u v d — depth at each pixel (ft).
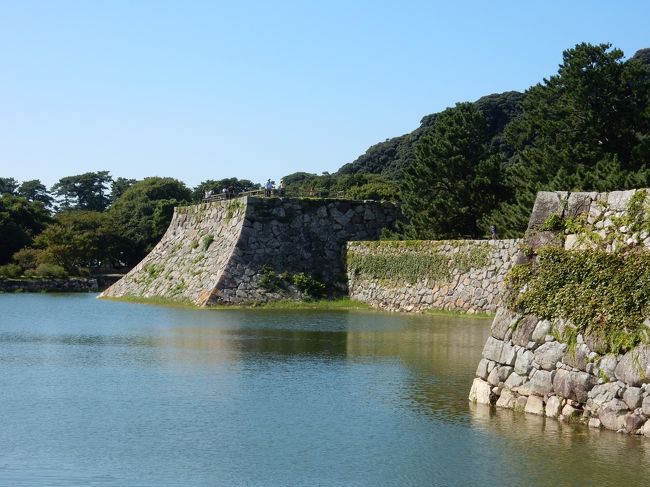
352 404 62.44
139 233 339.77
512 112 326.65
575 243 57.77
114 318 135.95
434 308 141.90
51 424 56.18
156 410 60.29
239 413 59.41
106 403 62.64
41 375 75.20
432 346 94.48
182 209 205.36
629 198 55.72
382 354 87.97
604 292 53.78
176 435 53.42
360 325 119.96
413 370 77.41
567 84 159.84
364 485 43.88
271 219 169.99
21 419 57.57
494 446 50.70
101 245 312.09
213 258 171.73
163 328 117.29
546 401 57.00
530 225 61.41
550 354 56.90
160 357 86.48
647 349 50.26
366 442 51.93
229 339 102.42
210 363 82.17
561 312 56.65
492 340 62.23
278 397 64.80
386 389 68.03
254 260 164.35
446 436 52.90
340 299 162.91
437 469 46.16
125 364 81.71
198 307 156.76
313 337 103.91
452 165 177.99
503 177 179.63
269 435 53.36
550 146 160.66
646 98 158.10
